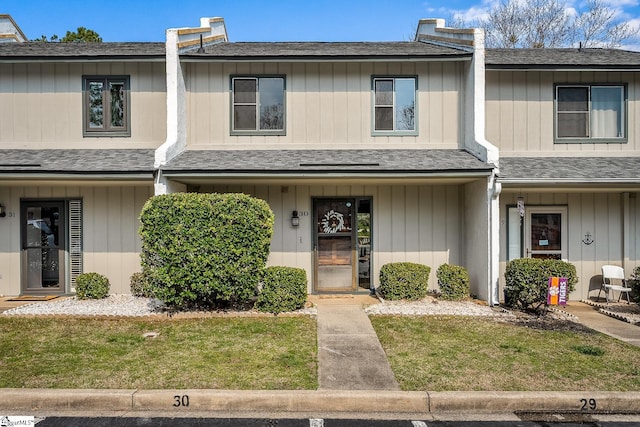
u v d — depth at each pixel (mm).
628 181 8758
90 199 10469
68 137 10703
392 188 10664
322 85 10703
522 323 7727
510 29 26672
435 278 10664
